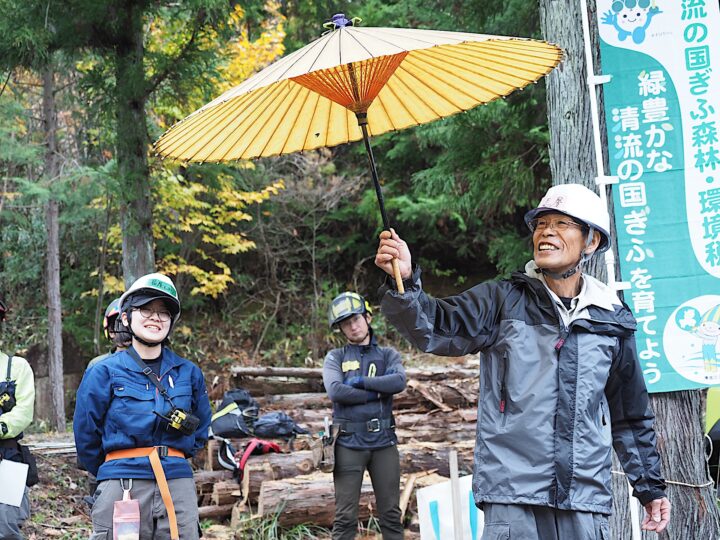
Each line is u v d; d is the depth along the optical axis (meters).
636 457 2.71
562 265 2.56
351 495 5.02
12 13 6.76
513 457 2.46
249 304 15.21
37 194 10.37
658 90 4.13
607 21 4.20
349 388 5.06
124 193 7.40
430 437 7.50
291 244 15.58
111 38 7.61
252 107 2.17
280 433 7.01
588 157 4.28
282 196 14.22
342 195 14.69
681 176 4.11
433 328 2.46
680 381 4.07
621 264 4.15
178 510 3.46
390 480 5.07
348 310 5.24
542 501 2.41
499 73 2.24
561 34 4.34
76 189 10.05
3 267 14.09
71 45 7.49
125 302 3.59
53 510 6.39
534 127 8.39
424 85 2.30
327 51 1.89
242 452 6.76
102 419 3.47
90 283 13.71
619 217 4.15
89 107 7.81
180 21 8.55
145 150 7.71
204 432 3.75
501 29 8.03
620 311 2.60
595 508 2.43
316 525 5.96
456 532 4.18
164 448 3.48
